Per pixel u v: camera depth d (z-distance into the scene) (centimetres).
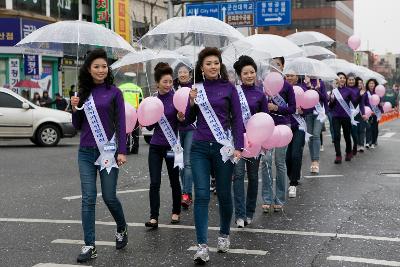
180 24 687
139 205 819
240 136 543
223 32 677
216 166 548
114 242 617
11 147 1728
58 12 2919
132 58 852
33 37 640
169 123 677
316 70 1020
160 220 725
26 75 2622
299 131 855
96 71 548
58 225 697
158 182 682
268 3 2812
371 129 1653
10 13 2609
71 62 2947
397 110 3784
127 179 1069
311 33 1523
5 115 1698
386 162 1291
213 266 532
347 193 898
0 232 663
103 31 650
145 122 657
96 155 557
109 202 564
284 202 789
